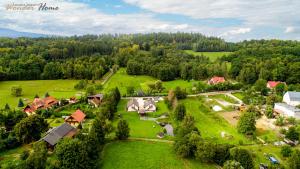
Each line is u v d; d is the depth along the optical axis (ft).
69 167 221.87
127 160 264.93
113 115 391.45
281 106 412.57
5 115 323.57
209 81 605.31
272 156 275.59
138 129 347.15
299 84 537.24
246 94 500.33
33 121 284.41
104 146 294.05
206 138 316.60
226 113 412.98
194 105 455.63
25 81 642.22
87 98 455.22
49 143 264.11
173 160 266.77
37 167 218.38
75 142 232.32
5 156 257.55
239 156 245.24
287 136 313.12
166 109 437.58
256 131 342.03
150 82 638.53
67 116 379.35
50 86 591.78
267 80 596.70
